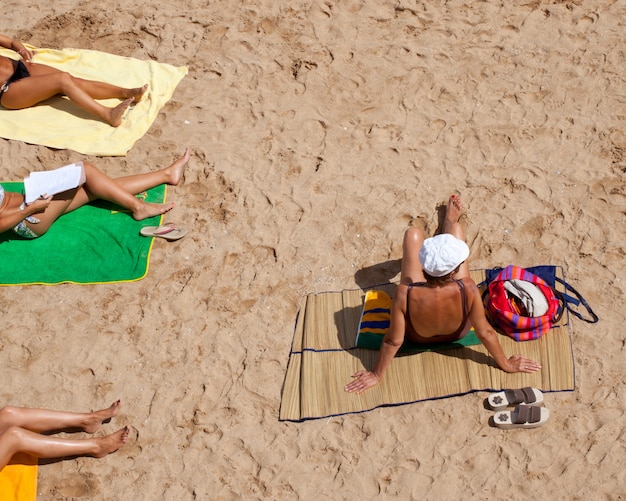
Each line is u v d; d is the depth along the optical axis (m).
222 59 7.38
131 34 7.72
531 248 5.65
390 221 5.95
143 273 5.83
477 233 5.79
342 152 6.48
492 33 7.18
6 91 6.88
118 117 6.81
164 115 6.98
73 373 5.38
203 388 5.21
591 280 5.41
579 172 6.05
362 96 6.88
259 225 6.07
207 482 4.83
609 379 4.91
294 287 5.66
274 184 6.33
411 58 7.09
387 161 6.36
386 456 4.79
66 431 5.12
